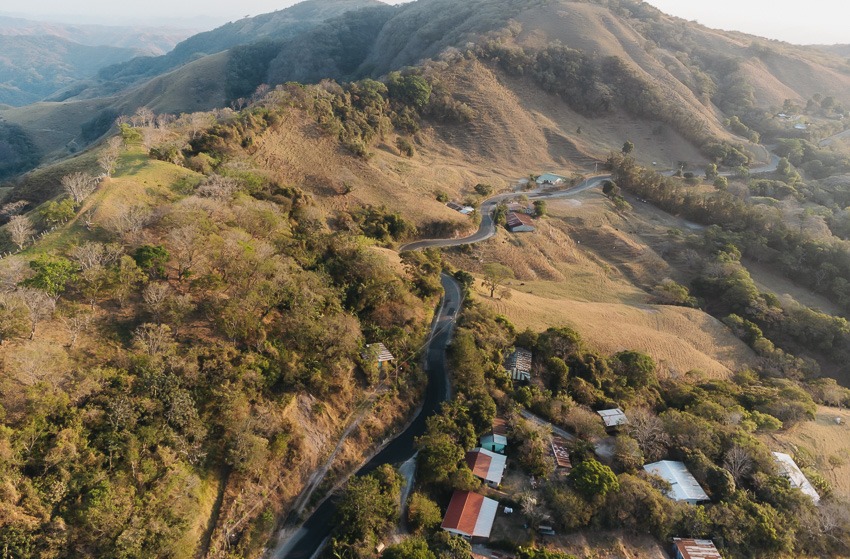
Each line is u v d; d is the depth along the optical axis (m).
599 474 47.41
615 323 88.12
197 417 40.88
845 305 112.94
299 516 42.75
